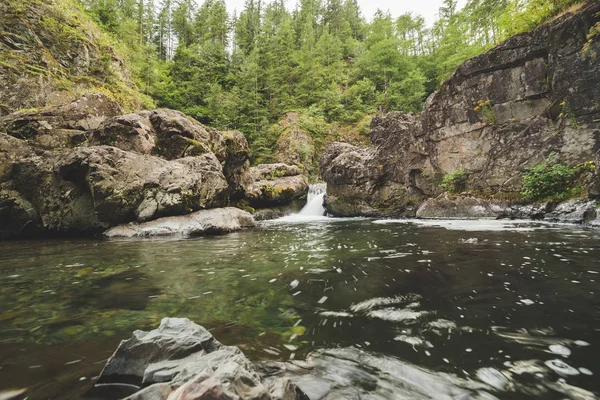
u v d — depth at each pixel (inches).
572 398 53.8
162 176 406.3
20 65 582.2
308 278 145.6
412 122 653.3
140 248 256.2
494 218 450.9
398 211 652.1
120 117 446.6
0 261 205.3
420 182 617.6
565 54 399.9
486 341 76.5
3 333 87.9
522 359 67.5
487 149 496.7
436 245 227.1
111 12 1222.9
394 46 1626.5
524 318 90.2
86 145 430.6
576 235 246.2
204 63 1753.2
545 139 422.9
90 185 362.0
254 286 135.3
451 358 69.1
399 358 69.7
